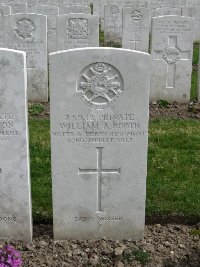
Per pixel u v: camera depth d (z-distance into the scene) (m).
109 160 2.29
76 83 2.19
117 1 8.66
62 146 2.26
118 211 2.36
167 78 4.41
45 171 3.00
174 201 2.71
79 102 2.21
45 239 2.39
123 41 5.83
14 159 2.25
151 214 2.58
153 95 4.46
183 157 3.24
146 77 2.20
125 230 2.39
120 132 2.26
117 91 2.21
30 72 4.39
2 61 2.13
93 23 4.62
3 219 2.33
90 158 2.29
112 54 2.17
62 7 7.18
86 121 2.24
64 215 2.35
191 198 2.72
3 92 2.17
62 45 4.70
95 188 2.32
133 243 2.36
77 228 2.37
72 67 2.17
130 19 5.74
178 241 2.37
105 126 2.25
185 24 4.24
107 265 2.21
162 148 3.40
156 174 2.99
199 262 2.22
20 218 2.33
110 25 7.59
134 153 2.29
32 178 2.92
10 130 2.21
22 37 4.32
